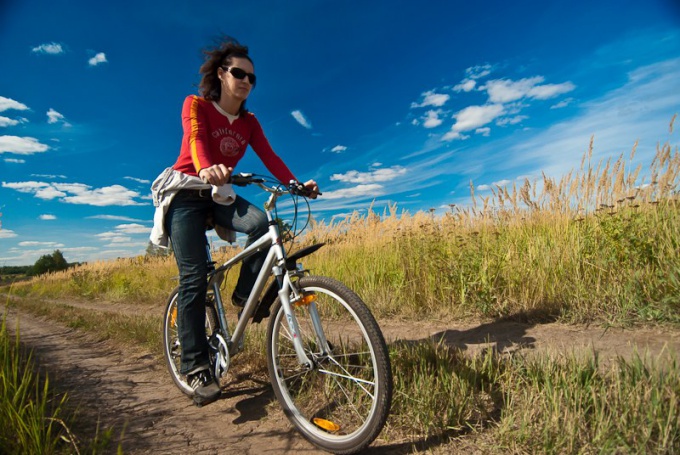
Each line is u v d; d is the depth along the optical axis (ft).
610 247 14.21
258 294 8.17
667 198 16.19
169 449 6.86
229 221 8.67
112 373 11.66
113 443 7.00
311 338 7.39
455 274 16.19
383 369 5.95
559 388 6.92
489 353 8.86
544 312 13.06
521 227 19.56
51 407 8.25
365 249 24.56
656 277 12.39
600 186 18.10
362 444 6.08
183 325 8.66
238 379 10.27
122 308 33.65
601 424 5.70
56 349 15.29
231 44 8.86
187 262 8.60
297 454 6.63
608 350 9.20
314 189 8.23
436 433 6.62
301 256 7.30
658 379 6.35
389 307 16.80
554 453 5.61
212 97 9.05
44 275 81.56
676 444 5.27
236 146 9.28
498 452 5.92
